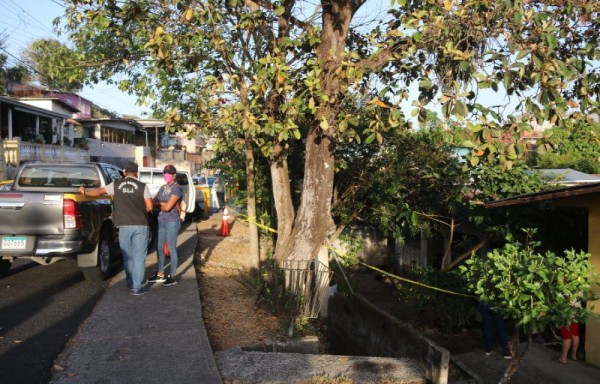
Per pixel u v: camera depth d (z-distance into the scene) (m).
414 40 6.34
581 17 6.53
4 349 5.05
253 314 7.34
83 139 33.47
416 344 6.29
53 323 5.96
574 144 18.70
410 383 5.42
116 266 9.35
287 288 7.46
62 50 10.21
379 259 15.44
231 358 5.30
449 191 9.84
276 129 6.38
